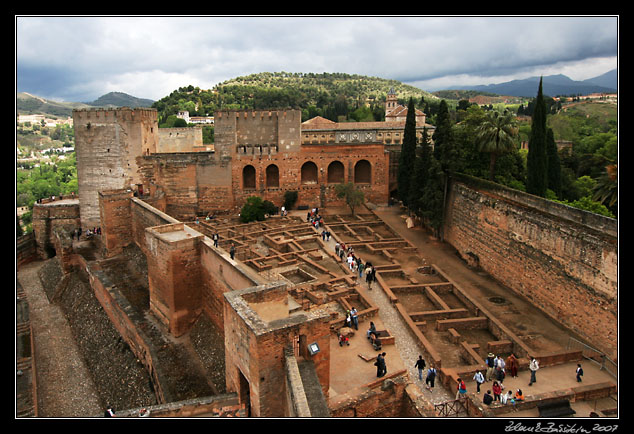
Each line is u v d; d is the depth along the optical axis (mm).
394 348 28719
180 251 33125
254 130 67125
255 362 17344
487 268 44250
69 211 64688
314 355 18703
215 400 19938
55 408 30953
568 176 61688
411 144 62500
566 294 33062
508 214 40281
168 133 83188
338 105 169500
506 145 48062
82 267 51281
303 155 66625
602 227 30984
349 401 20422
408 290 38188
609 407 23094
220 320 31406
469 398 22344
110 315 39812
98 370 35031
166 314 34375
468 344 29031
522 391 24672
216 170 65750
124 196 51562
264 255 46094
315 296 34812
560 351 28250
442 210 53281
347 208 67688
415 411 20562
